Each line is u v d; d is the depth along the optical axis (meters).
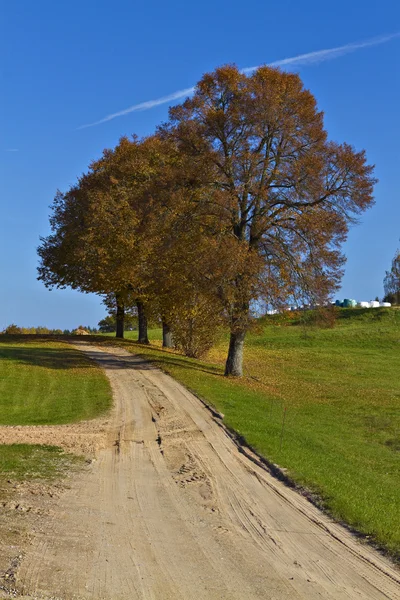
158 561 7.54
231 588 6.82
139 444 16.48
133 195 41.56
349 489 12.12
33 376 29.52
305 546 8.54
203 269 29.30
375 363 46.97
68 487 11.25
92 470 13.04
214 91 31.20
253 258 28.83
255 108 29.55
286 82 30.33
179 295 31.88
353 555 8.23
